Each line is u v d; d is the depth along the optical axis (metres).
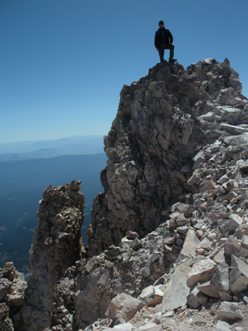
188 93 27.17
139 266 16.91
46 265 31.03
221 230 12.59
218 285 8.87
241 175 17.28
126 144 27.34
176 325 8.34
